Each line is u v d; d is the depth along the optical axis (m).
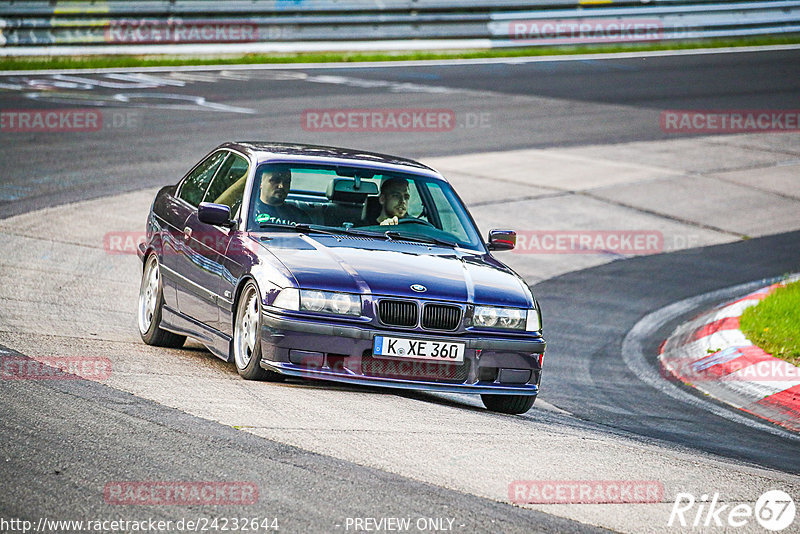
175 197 31.41
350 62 106.69
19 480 16.22
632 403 30.30
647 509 17.53
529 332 25.33
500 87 96.31
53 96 78.56
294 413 21.55
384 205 27.92
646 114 88.50
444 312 24.34
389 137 73.06
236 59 103.06
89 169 57.59
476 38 114.75
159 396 22.00
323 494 16.58
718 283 48.66
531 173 67.75
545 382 32.16
